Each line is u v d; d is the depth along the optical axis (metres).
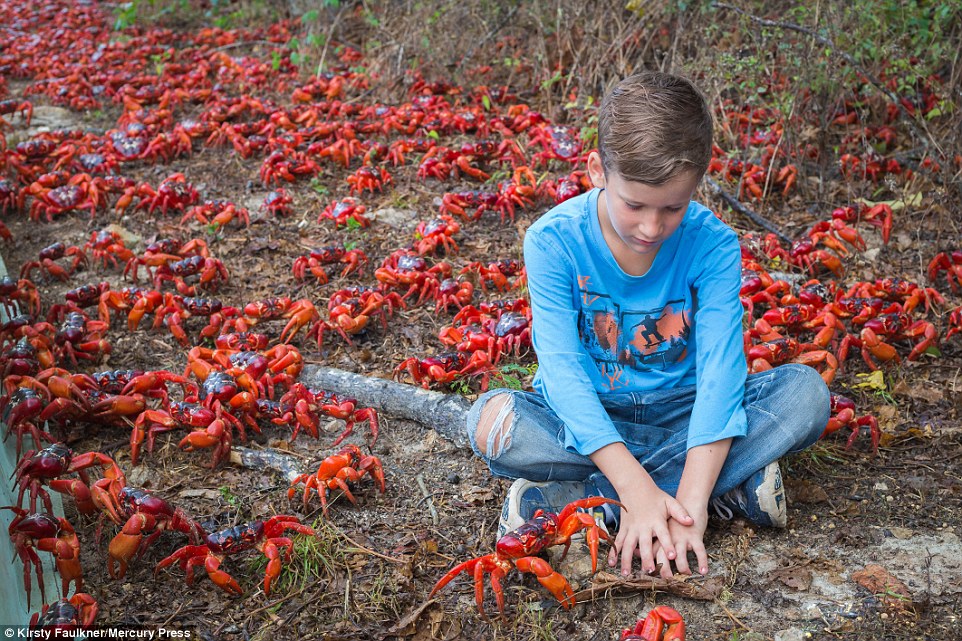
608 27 7.45
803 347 4.15
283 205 6.15
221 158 7.34
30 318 4.63
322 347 4.57
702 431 2.99
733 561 3.04
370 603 2.96
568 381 3.08
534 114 7.32
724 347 3.09
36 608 2.96
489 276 5.04
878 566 3.01
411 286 4.91
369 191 6.51
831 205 5.92
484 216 6.08
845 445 3.68
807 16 6.29
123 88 8.79
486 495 3.48
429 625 2.87
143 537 3.22
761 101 6.40
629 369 3.29
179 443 3.76
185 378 4.01
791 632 2.77
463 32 8.46
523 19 8.27
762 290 4.73
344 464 3.39
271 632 2.86
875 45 6.12
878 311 4.44
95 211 6.35
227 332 4.60
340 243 5.72
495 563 2.77
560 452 3.11
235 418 3.77
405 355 4.49
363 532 3.29
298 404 3.80
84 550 3.24
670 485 3.14
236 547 3.02
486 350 4.25
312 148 6.96
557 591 2.78
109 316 4.81
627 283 3.16
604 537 2.99
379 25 8.90
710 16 6.83
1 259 5.41
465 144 6.62
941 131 6.30
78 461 3.35
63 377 3.91
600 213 3.11
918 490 3.40
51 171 7.12
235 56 10.30
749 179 5.96
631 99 2.68
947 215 5.47
